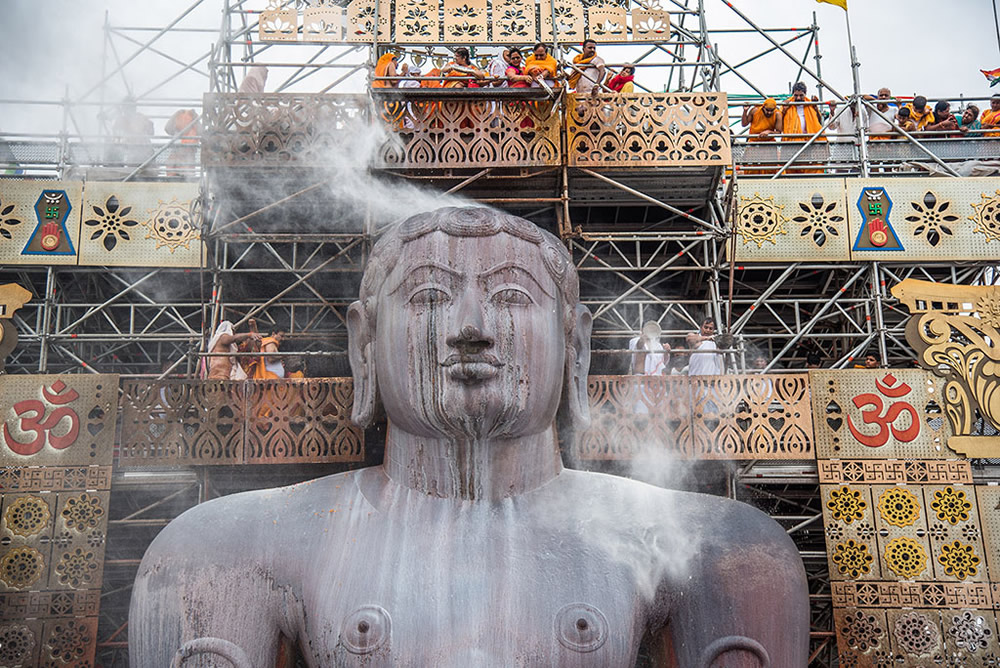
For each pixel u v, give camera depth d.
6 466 11.14
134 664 7.01
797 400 11.52
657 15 16.39
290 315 14.81
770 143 15.36
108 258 14.54
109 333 15.64
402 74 13.85
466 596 6.77
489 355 7.13
